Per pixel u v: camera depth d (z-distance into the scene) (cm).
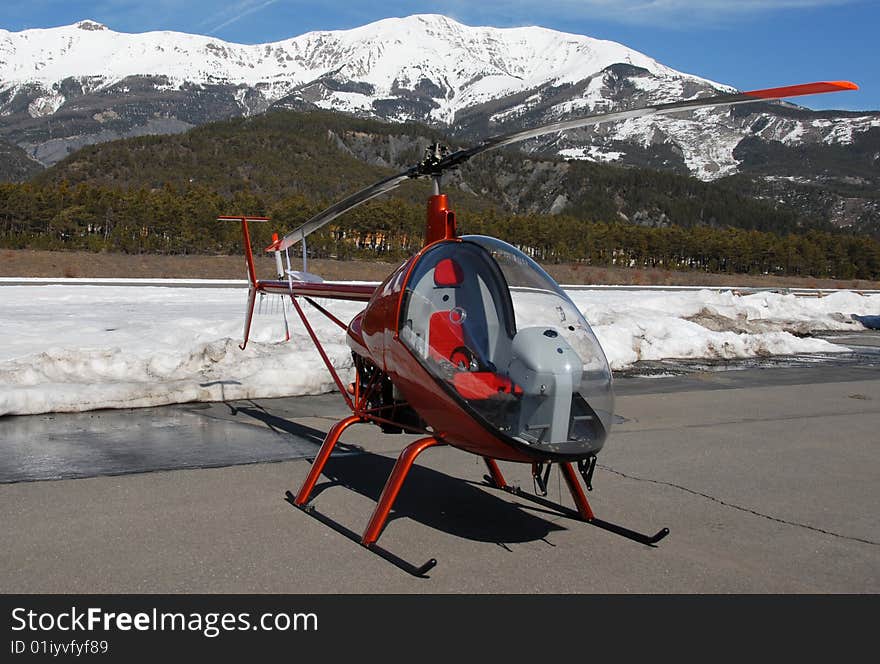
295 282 641
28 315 1578
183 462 597
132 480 546
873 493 575
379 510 439
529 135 396
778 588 397
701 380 1097
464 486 568
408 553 430
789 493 569
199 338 1147
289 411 800
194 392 823
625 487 575
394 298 462
